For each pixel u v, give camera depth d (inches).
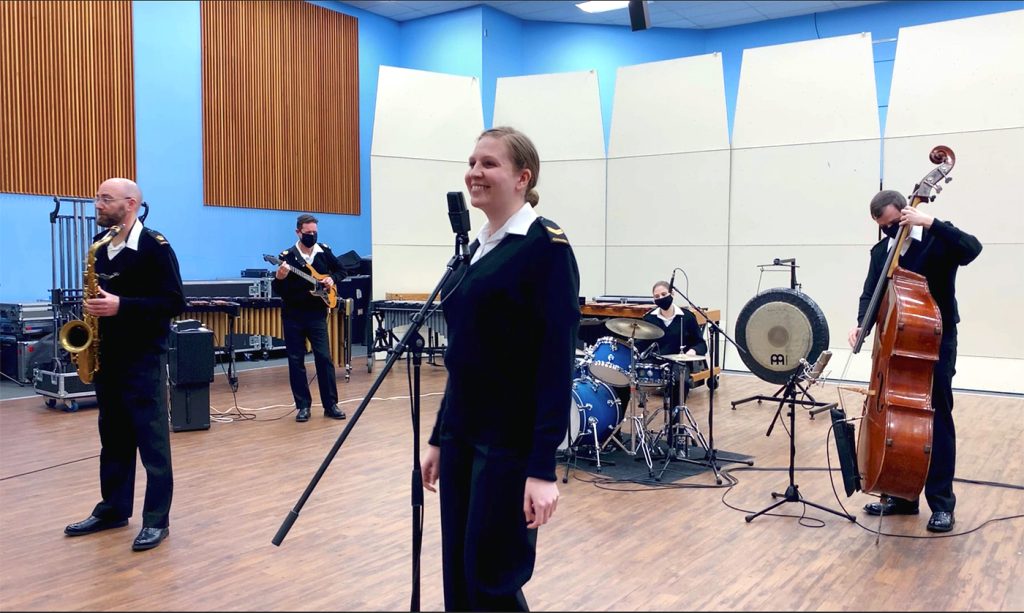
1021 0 393.7
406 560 125.8
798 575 118.8
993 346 294.7
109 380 132.5
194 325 223.8
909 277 129.2
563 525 143.9
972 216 297.3
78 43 337.4
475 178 74.3
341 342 324.8
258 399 275.0
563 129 373.1
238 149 395.9
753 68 336.5
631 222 363.6
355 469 181.8
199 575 119.3
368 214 466.6
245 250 402.6
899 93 309.1
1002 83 291.3
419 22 470.3
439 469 78.2
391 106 367.9
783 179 331.6
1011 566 121.3
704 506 155.3
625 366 184.2
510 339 72.4
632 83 361.1
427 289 377.1
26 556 127.1
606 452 201.0
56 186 331.6
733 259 343.0
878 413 128.5
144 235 130.4
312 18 427.5
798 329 165.9
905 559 125.0
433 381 314.3
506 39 465.4
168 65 368.5
